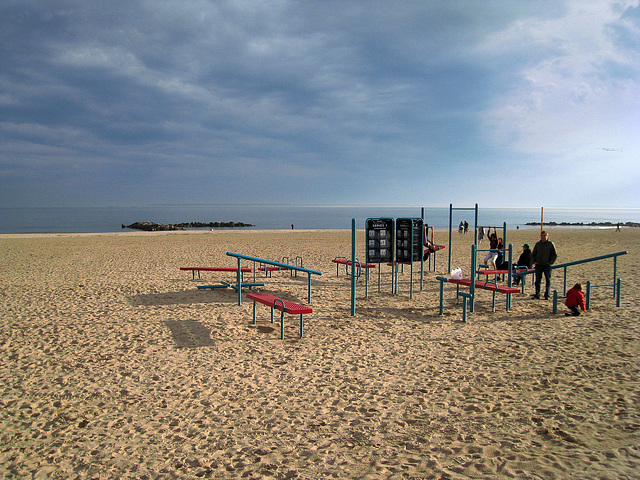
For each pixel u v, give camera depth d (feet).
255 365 18.21
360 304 30.35
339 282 39.60
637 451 10.75
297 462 10.83
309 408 14.08
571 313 26.76
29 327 23.73
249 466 10.67
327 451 11.35
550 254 31.40
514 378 16.34
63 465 10.88
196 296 32.35
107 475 10.39
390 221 33.04
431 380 16.35
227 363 18.44
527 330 23.24
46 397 15.05
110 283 37.63
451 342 21.27
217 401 14.67
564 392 14.88
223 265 50.60
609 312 27.02
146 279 39.91
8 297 31.68
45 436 12.40
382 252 32.96
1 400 14.82
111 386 15.98
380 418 13.28
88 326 23.99
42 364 18.26
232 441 11.98
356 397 14.90
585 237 109.09
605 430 12.01
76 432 12.62
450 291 35.29
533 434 11.96
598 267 48.11
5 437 12.37
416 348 20.40
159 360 18.78
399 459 10.88
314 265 50.98
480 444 11.49
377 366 18.02
